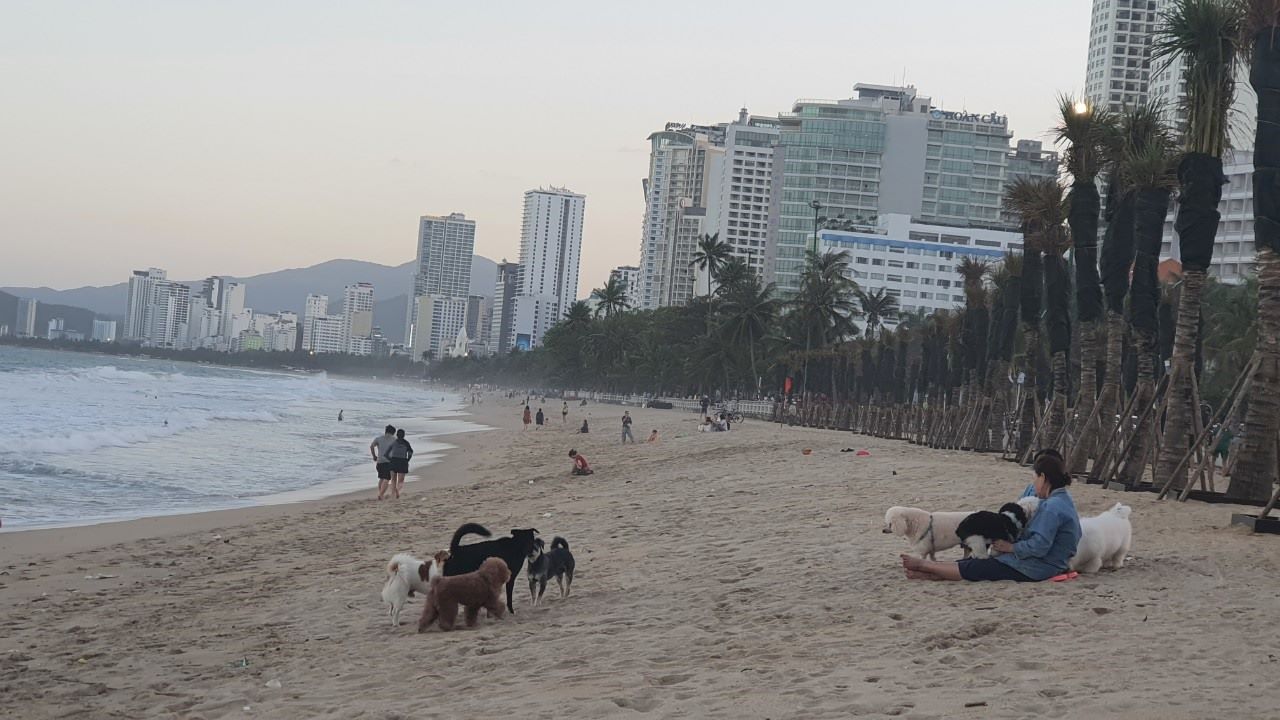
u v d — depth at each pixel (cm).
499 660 851
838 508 1786
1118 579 1026
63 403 6950
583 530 1775
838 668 731
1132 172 2170
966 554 1110
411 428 7325
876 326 13138
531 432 6794
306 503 2616
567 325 16012
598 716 645
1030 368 2975
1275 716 556
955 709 598
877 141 19362
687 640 872
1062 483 1060
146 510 2394
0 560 1636
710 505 1980
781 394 10181
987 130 19638
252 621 1131
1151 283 2150
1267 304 1677
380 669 856
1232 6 1783
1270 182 1655
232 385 15350
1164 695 605
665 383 13462
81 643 1039
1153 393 1997
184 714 753
